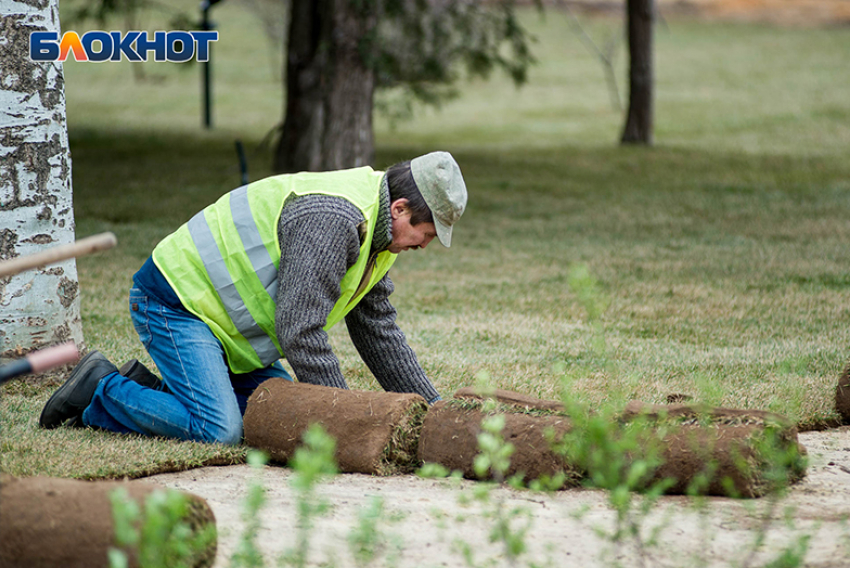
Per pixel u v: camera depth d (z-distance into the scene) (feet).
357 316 23.45
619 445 14.15
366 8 70.18
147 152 108.17
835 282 47.47
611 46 180.75
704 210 73.92
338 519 16.67
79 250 13.34
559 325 38.50
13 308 26.78
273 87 194.29
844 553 14.80
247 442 21.26
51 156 27.02
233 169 94.32
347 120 72.90
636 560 14.78
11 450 20.70
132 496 13.96
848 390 24.71
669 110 157.89
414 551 15.16
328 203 20.57
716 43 249.14
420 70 81.71
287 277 20.58
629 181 91.66
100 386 22.50
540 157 110.73
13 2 25.75
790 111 152.15
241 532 15.84
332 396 20.49
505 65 89.30
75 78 196.75
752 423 18.25
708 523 16.44
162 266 22.26
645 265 52.65
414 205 21.07
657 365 31.12
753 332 36.99
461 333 36.65
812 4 302.04
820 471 20.21
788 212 72.02
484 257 56.03
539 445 18.72
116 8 85.46
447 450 19.77
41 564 13.34
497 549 15.33
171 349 22.13
